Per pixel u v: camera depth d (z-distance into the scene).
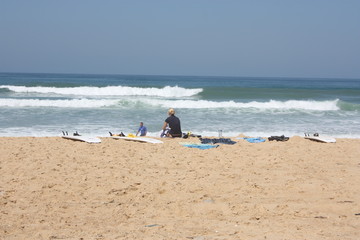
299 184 8.64
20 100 28.41
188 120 22.78
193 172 9.60
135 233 5.77
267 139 15.86
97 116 23.55
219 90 47.19
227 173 9.54
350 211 6.93
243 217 6.63
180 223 6.31
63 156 10.87
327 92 48.81
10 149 11.60
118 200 7.52
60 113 24.44
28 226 6.03
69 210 6.90
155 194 7.91
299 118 24.81
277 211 6.94
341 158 11.65
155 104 29.91
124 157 11.05
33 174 8.98
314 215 6.73
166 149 12.42
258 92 45.28
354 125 22.11
